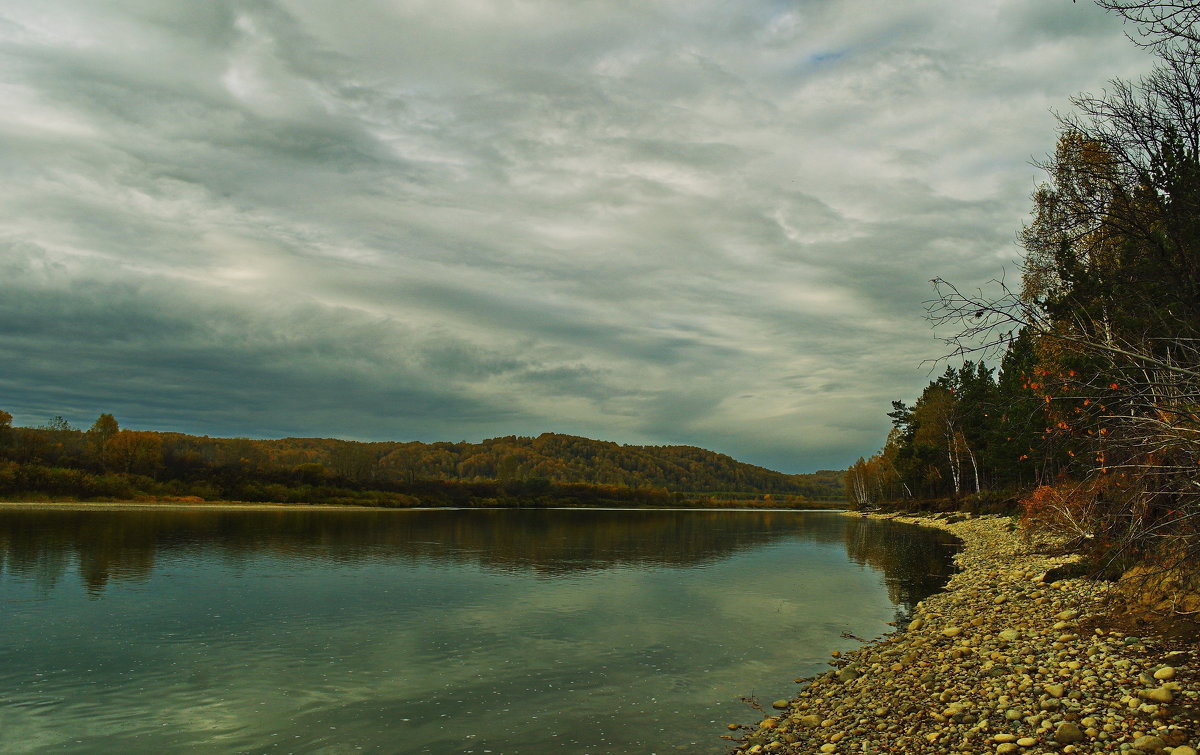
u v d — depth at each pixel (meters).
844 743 9.52
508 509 133.38
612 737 11.01
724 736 10.98
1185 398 8.38
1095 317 15.47
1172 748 6.87
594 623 20.05
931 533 55.22
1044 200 17.69
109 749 10.71
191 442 134.75
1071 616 13.59
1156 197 15.83
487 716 12.09
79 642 17.25
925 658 13.16
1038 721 8.49
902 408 102.81
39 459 91.50
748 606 22.97
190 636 18.02
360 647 17.03
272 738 11.11
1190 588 11.11
